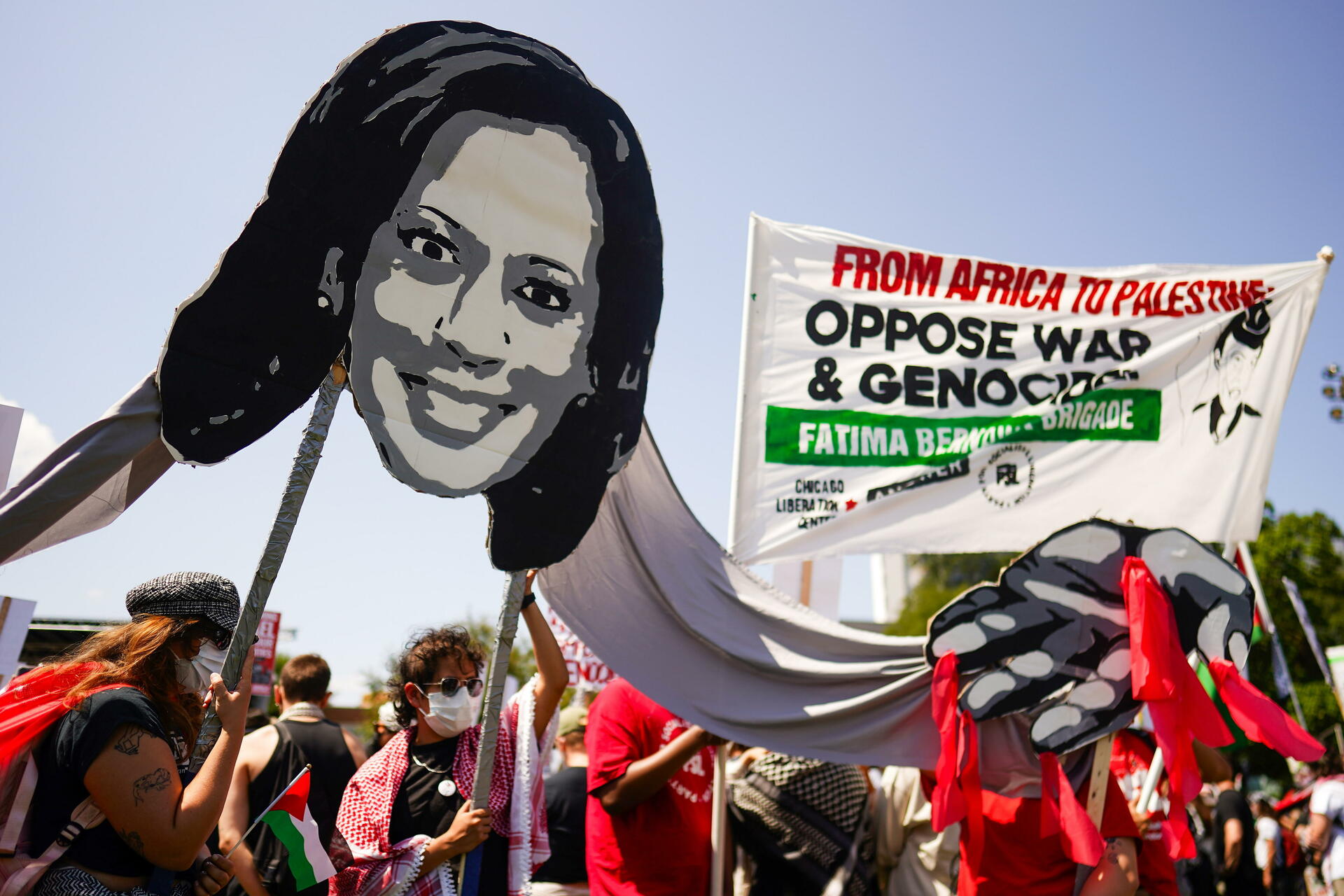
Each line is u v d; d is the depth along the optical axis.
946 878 4.24
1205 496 4.79
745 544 4.39
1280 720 3.90
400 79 3.12
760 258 4.70
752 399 4.55
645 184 3.66
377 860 3.23
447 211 3.19
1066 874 3.78
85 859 2.38
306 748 3.97
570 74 3.50
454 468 3.15
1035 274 4.91
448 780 3.38
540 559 3.33
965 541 4.54
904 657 3.97
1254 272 5.10
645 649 3.74
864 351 4.68
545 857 3.44
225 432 2.68
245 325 2.75
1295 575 27.61
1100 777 3.83
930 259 4.83
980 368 4.76
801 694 3.85
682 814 3.91
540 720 3.53
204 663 2.68
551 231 3.43
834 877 4.13
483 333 3.24
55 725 2.45
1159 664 3.85
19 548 2.45
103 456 2.54
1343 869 7.75
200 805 2.38
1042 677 3.88
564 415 3.42
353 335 2.95
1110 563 4.04
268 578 2.68
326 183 2.94
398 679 3.52
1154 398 4.88
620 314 3.57
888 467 4.57
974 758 3.77
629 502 3.83
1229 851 7.97
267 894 3.56
